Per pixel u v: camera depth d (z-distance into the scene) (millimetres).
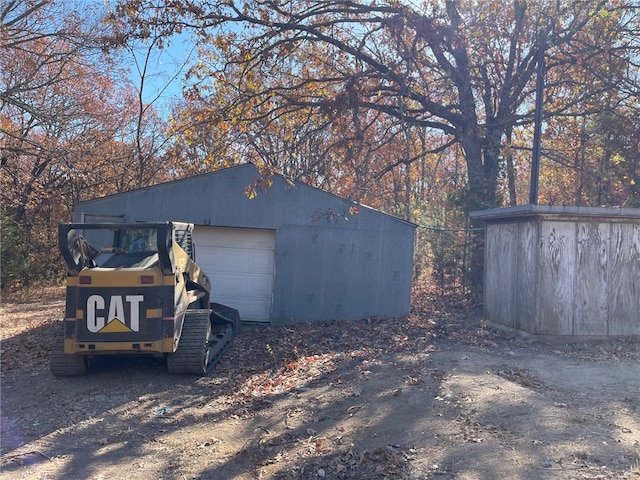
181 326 8445
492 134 16281
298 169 16172
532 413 5801
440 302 15602
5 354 10414
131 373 8641
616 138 16234
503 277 10906
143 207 13398
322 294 13570
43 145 19094
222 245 13797
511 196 20141
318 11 15219
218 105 16047
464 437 5344
